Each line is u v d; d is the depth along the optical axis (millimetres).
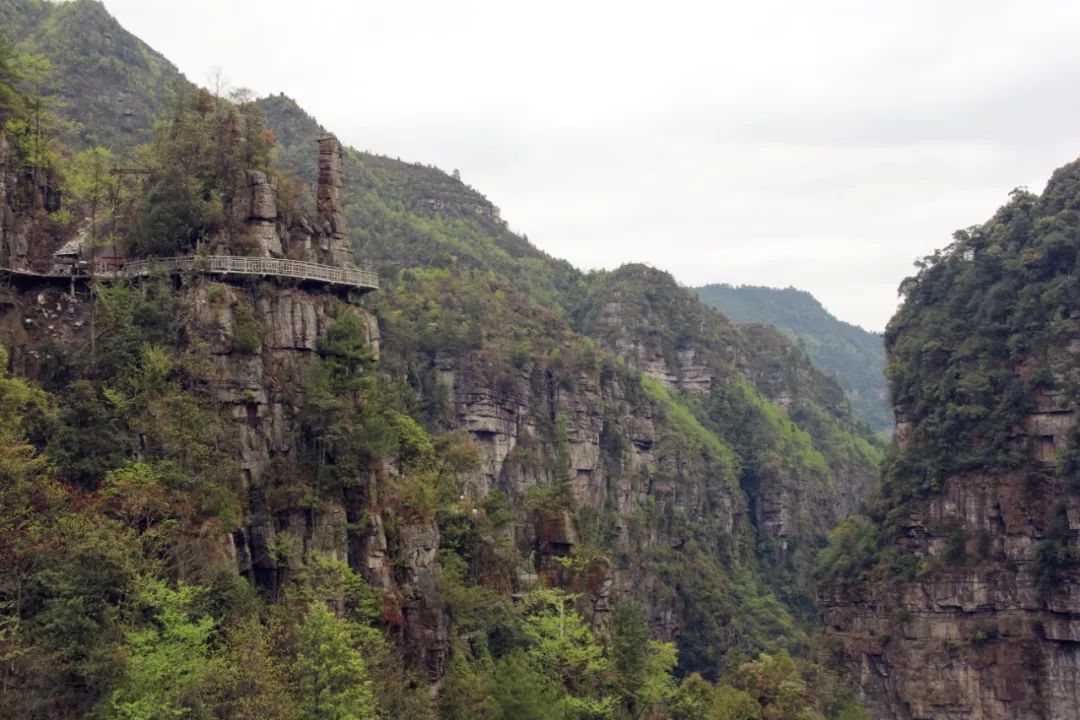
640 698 108000
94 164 105000
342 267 103125
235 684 70625
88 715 64750
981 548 167250
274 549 85938
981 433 172875
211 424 86062
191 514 80750
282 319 93562
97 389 85938
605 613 119188
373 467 94375
